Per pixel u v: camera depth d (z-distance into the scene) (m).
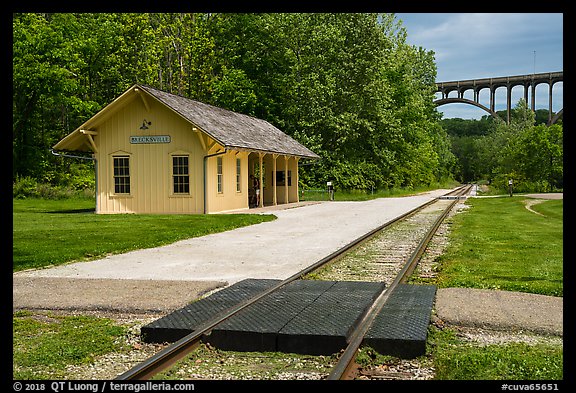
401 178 65.81
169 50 53.56
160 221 21.20
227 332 6.31
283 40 49.75
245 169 29.83
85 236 16.53
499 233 17.50
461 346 6.34
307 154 36.22
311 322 6.69
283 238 16.83
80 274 10.87
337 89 49.81
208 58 52.97
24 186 38.78
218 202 26.47
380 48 51.78
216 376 5.47
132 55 50.81
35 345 6.46
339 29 50.88
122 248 14.27
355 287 8.99
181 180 25.55
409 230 18.75
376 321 6.83
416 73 81.19
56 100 42.56
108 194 26.34
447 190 76.19
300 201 40.12
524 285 9.19
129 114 26.03
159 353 5.62
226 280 10.16
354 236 17.20
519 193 48.31
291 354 6.16
